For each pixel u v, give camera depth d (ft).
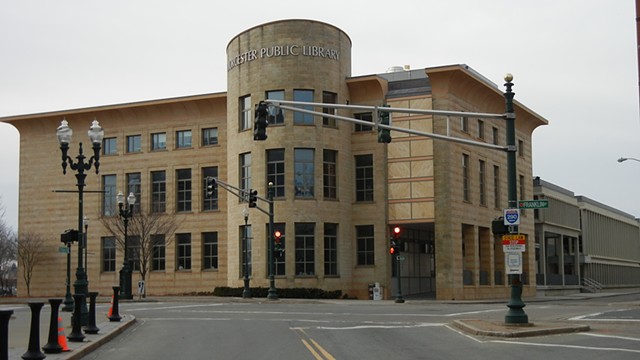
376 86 170.30
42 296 204.74
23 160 212.23
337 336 66.69
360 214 171.42
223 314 101.04
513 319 70.64
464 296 165.37
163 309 113.60
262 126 77.25
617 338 62.39
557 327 68.39
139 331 75.10
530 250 212.43
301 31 164.45
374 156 171.22
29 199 210.59
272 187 162.71
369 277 169.07
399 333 69.56
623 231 401.08
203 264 189.37
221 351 55.83
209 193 139.95
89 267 201.46
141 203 196.03
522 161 209.46
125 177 199.52
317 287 160.35
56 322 51.65
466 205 170.81
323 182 164.66
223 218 187.11
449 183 163.53
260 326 79.56
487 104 185.88
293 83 163.12
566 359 48.91
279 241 145.69
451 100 166.50
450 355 51.80
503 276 189.78
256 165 164.25
